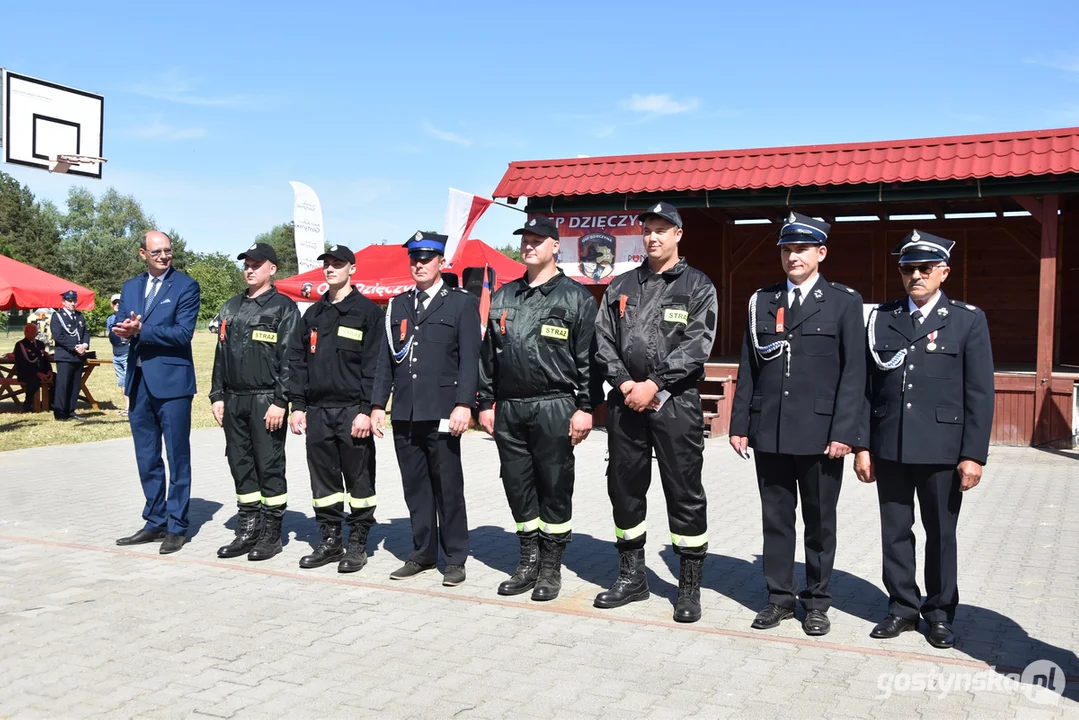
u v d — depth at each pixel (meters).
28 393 16.61
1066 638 4.93
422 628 5.08
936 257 4.81
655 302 5.26
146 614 5.29
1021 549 6.86
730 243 17.34
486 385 5.86
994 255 15.84
